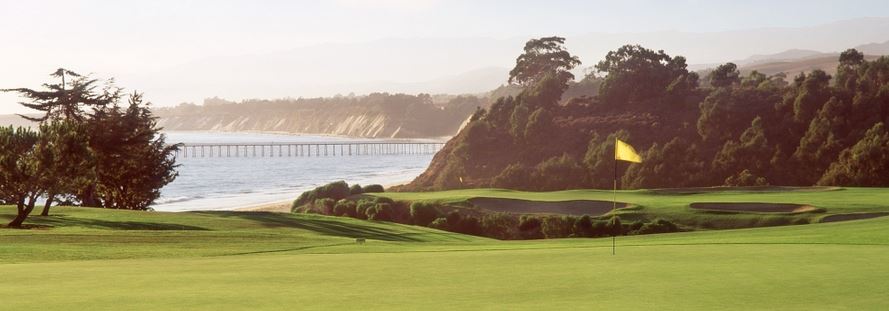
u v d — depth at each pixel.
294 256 27.66
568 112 168.00
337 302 16.69
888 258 23.56
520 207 82.88
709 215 68.69
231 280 20.30
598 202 80.88
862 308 15.55
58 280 20.30
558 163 133.62
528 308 15.83
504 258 25.50
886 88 132.75
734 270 21.19
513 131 157.25
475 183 151.00
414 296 17.47
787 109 140.75
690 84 172.88
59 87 75.50
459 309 15.77
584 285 18.89
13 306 16.17
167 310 15.70
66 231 38.56
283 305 16.30
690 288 18.19
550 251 28.25
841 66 169.38
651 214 71.00
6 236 35.09
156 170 81.50
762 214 67.31
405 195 93.44
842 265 21.94
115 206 81.88
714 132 142.25
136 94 78.06
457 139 171.38
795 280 19.16
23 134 46.75
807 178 124.06
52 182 46.09
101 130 73.25
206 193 176.00
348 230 52.31
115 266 23.91
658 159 125.62
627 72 169.75
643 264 23.00
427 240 50.25
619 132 133.50
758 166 125.44
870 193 80.12
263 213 60.59
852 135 126.44
